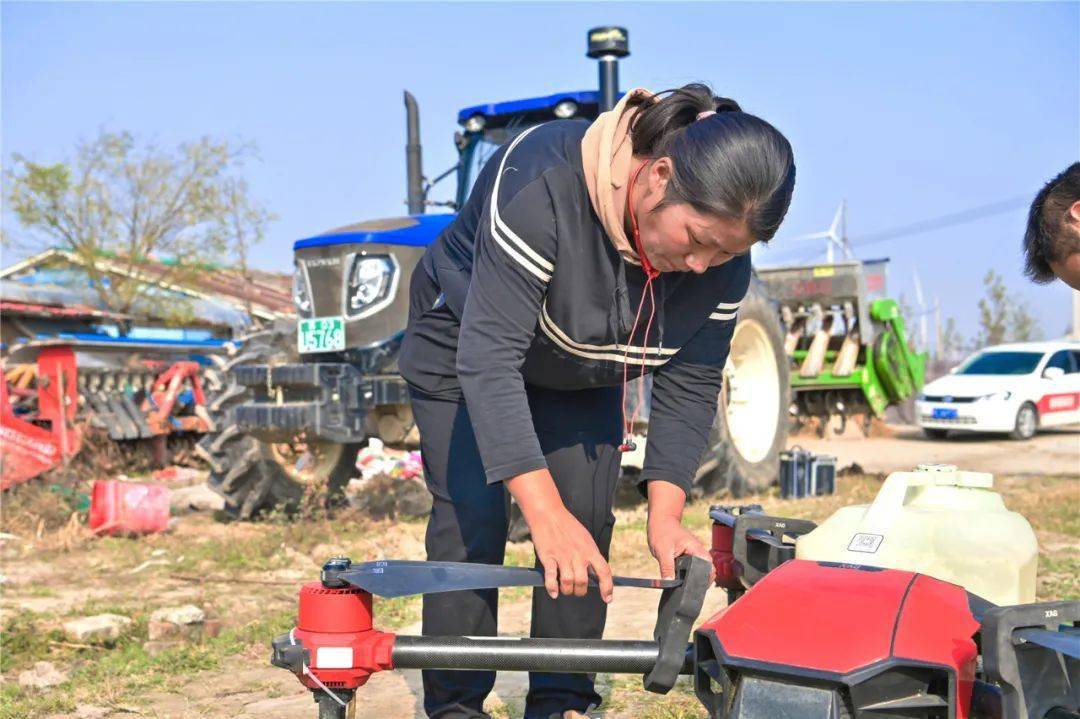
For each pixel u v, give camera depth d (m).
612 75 7.74
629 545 6.78
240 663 4.43
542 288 2.27
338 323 7.34
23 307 16.22
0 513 7.88
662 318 2.38
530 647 1.94
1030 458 13.66
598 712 3.52
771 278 11.08
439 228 7.53
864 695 1.55
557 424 2.74
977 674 1.77
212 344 13.34
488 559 2.75
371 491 7.80
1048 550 6.60
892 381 11.19
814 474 8.98
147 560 6.73
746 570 2.45
